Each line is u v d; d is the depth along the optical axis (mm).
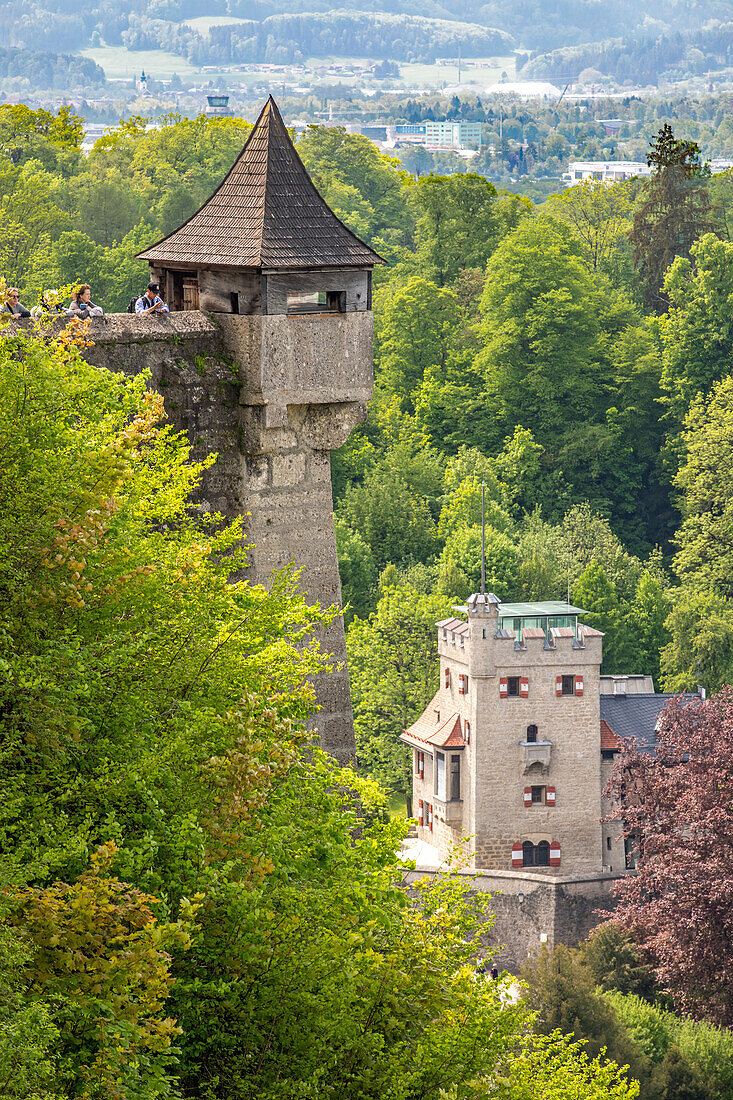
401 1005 52438
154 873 44406
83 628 47094
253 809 47188
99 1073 39156
